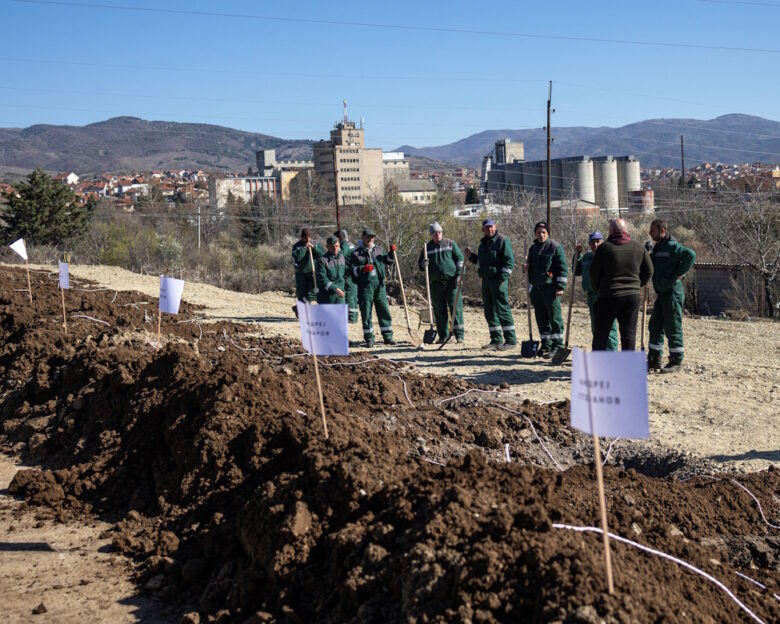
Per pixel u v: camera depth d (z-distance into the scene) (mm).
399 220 25328
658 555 4777
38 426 8625
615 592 3934
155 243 34844
